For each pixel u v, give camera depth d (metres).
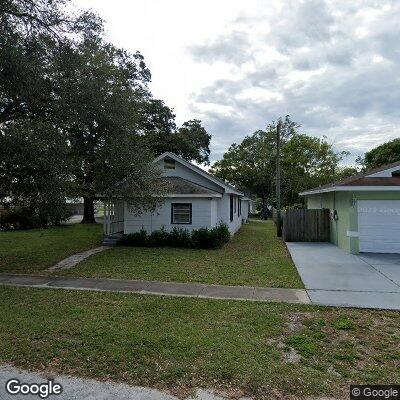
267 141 43.75
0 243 16.31
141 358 4.37
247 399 3.54
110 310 6.26
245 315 6.01
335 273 9.42
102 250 13.96
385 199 12.48
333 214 15.43
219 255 12.77
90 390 3.71
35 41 9.78
